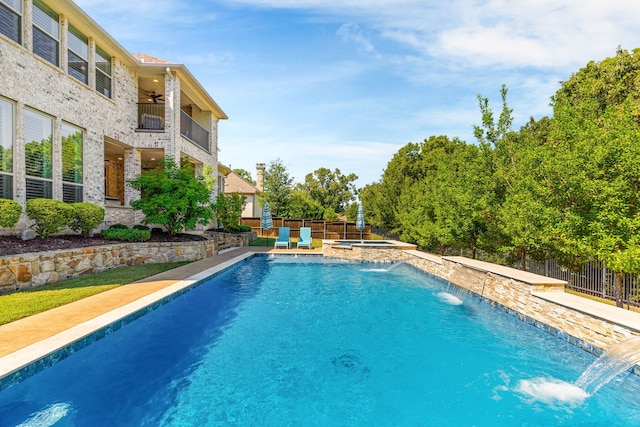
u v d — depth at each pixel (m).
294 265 15.30
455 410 4.39
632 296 7.74
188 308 8.02
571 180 6.76
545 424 4.13
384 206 26.50
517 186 9.46
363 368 5.48
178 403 4.32
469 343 6.54
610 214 6.28
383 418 4.19
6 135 8.88
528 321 7.13
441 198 14.23
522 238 8.90
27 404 3.98
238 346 6.11
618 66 12.93
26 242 8.56
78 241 10.08
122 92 13.89
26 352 4.24
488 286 8.76
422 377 5.23
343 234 28.38
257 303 8.86
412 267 14.79
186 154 16.45
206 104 19.33
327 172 61.28
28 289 7.43
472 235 12.48
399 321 7.77
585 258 7.68
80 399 4.28
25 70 9.29
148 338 6.27
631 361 4.61
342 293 10.29
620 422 4.18
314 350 6.09
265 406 4.35
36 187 9.87
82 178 11.72
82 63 11.81
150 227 14.71
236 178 36.22
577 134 7.59
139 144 14.66
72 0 10.40
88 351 4.89
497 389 4.91
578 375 5.34
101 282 8.35
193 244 12.95
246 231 22.45
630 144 6.21
